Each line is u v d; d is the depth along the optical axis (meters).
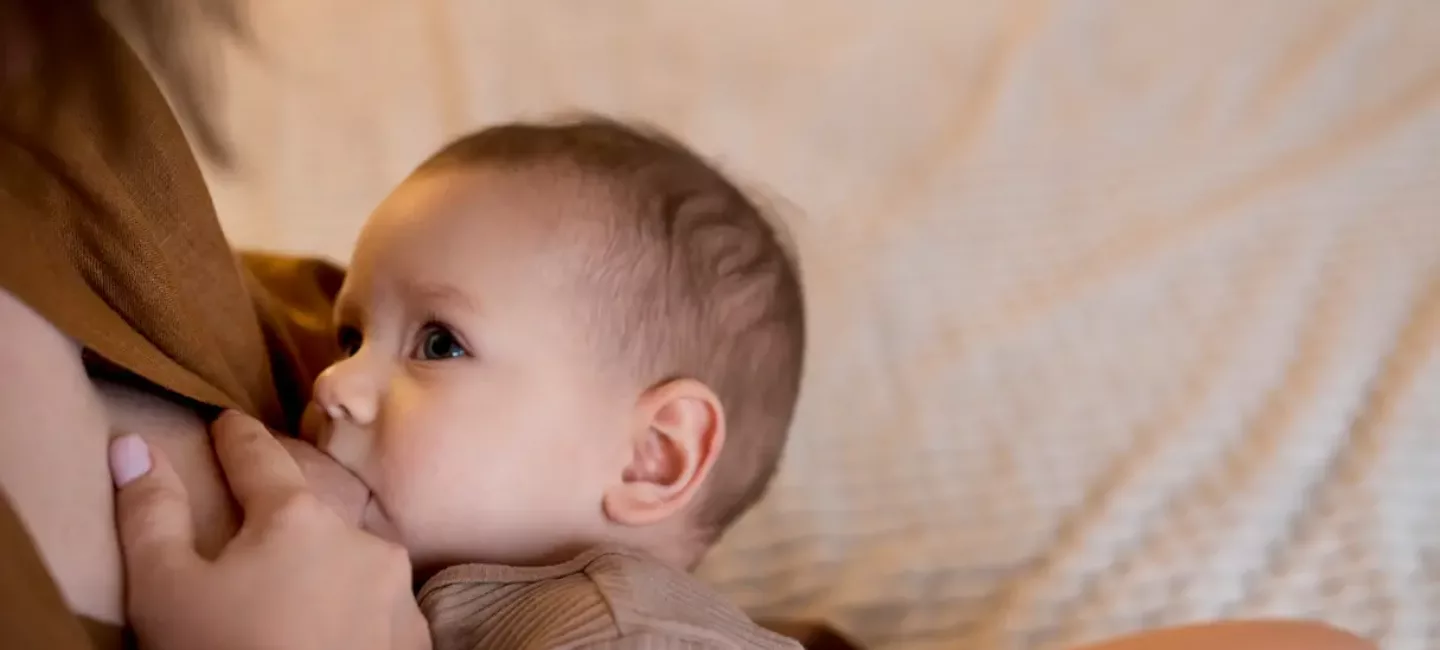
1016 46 1.74
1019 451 1.17
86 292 0.54
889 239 1.43
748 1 1.83
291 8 1.70
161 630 0.53
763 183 1.45
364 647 0.56
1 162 0.53
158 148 0.62
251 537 0.56
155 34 0.67
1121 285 1.35
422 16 1.72
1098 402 1.22
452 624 0.67
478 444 0.73
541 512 0.76
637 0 1.80
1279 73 1.71
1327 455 1.14
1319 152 1.56
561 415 0.76
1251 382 1.23
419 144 1.51
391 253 0.77
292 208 1.35
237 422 0.62
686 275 0.82
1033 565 1.06
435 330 0.75
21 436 0.48
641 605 0.66
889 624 1.02
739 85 1.69
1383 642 0.98
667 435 0.80
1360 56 1.71
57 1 0.56
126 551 0.53
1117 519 1.08
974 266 1.41
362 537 0.59
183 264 0.63
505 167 0.79
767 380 0.88
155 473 0.55
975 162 1.57
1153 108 1.67
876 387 1.24
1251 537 1.06
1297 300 1.33
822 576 1.06
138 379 0.59
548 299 0.76
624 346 0.78
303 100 1.54
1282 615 1.00
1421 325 1.28
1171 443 1.15
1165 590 1.01
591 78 1.68
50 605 0.42
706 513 0.87
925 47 1.78
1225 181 1.54
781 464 1.08
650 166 0.84
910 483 1.14
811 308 1.33
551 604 0.66
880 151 1.60
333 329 0.86
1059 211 1.49
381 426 0.73
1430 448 1.14
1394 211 1.45
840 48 1.76
